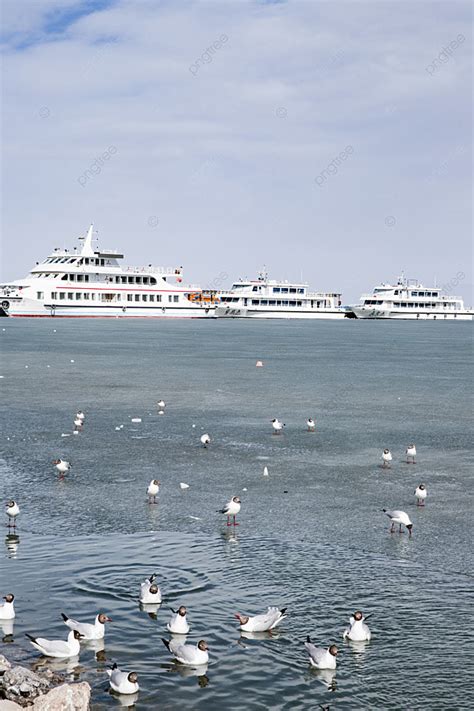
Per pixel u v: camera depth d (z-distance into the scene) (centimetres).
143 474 2711
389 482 2638
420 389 5431
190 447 3206
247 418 4009
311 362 7900
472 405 4581
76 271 17538
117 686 1291
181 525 2117
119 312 18088
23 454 3022
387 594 1656
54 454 3028
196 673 1356
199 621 1538
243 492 2480
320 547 1947
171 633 1489
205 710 1246
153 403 4541
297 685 1319
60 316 17588
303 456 3052
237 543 1972
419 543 1984
